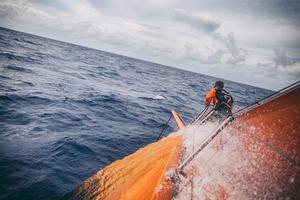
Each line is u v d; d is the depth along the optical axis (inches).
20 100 546.9
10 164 269.7
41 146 336.2
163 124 641.0
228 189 100.1
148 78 2383.1
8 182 237.5
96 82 1240.2
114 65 3228.3
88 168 303.4
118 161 208.4
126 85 1417.3
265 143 90.9
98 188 185.5
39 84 797.2
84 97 765.9
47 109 530.3
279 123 87.0
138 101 948.0
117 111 682.2
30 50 2176.4
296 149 77.8
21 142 335.6
